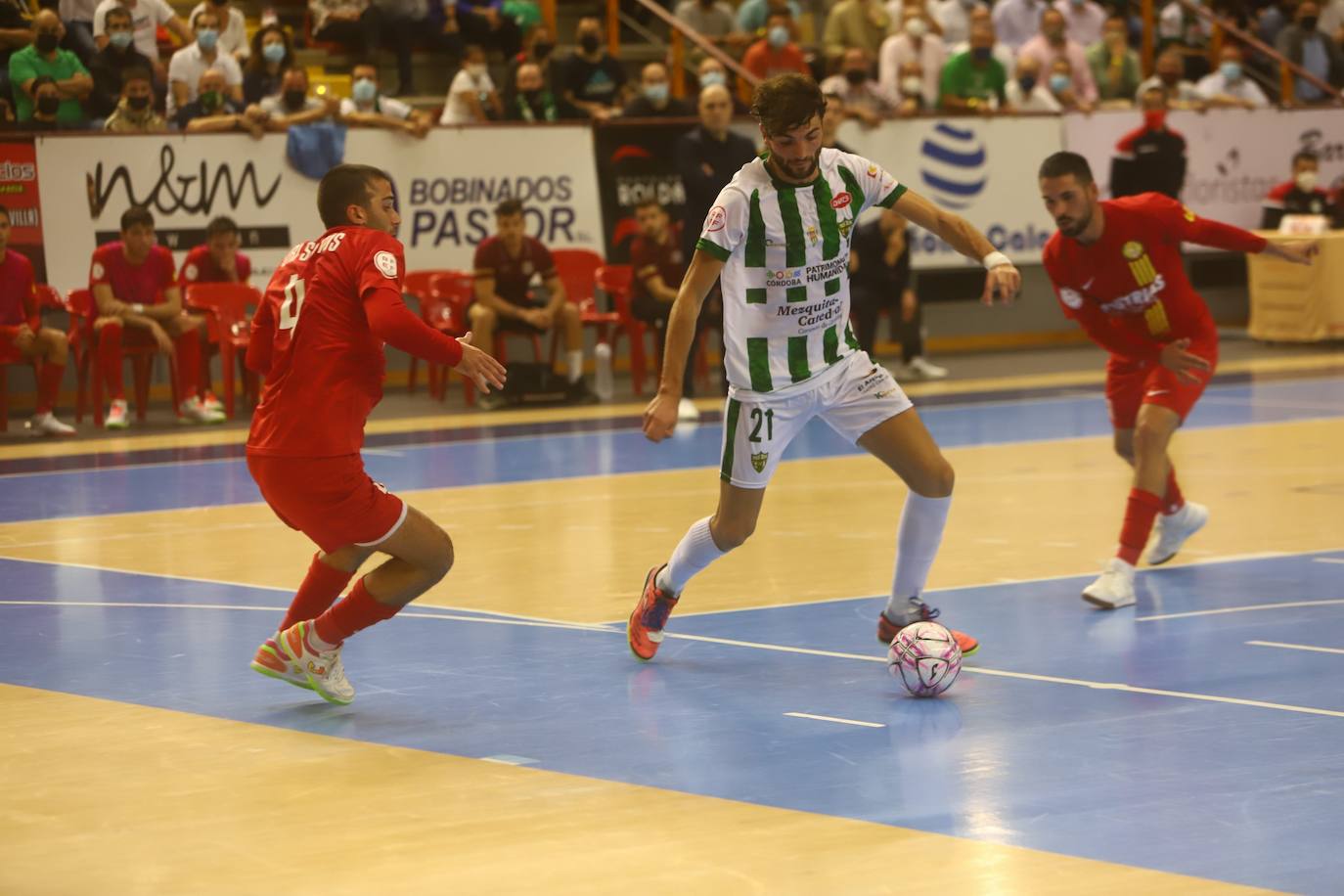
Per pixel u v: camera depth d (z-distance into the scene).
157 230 48.53
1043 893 11.62
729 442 18.86
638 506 31.31
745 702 17.50
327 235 17.16
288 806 14.08
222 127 49.16
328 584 17.66
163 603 23.39
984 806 13.72
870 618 21.70
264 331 17.33
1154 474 22.72
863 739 15.98
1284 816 13.30
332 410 16.70
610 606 22.69
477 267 47.84
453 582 24.50
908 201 18.97
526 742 16.05
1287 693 17.50
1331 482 32.41
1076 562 25.42
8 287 43.09
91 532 29.41
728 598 23.16
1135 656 19.38
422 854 12.75
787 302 18.45
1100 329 23.75
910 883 11.88
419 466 37.16
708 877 12.09
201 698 18.08
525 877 12.17
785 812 13.64
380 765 15.34
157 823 13.66
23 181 47.06
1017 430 41.28
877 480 34.06
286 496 16.88
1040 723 16.45
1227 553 25.98
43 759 15.67
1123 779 14.45
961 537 27.61
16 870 12.53
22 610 22.98
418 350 16.05
